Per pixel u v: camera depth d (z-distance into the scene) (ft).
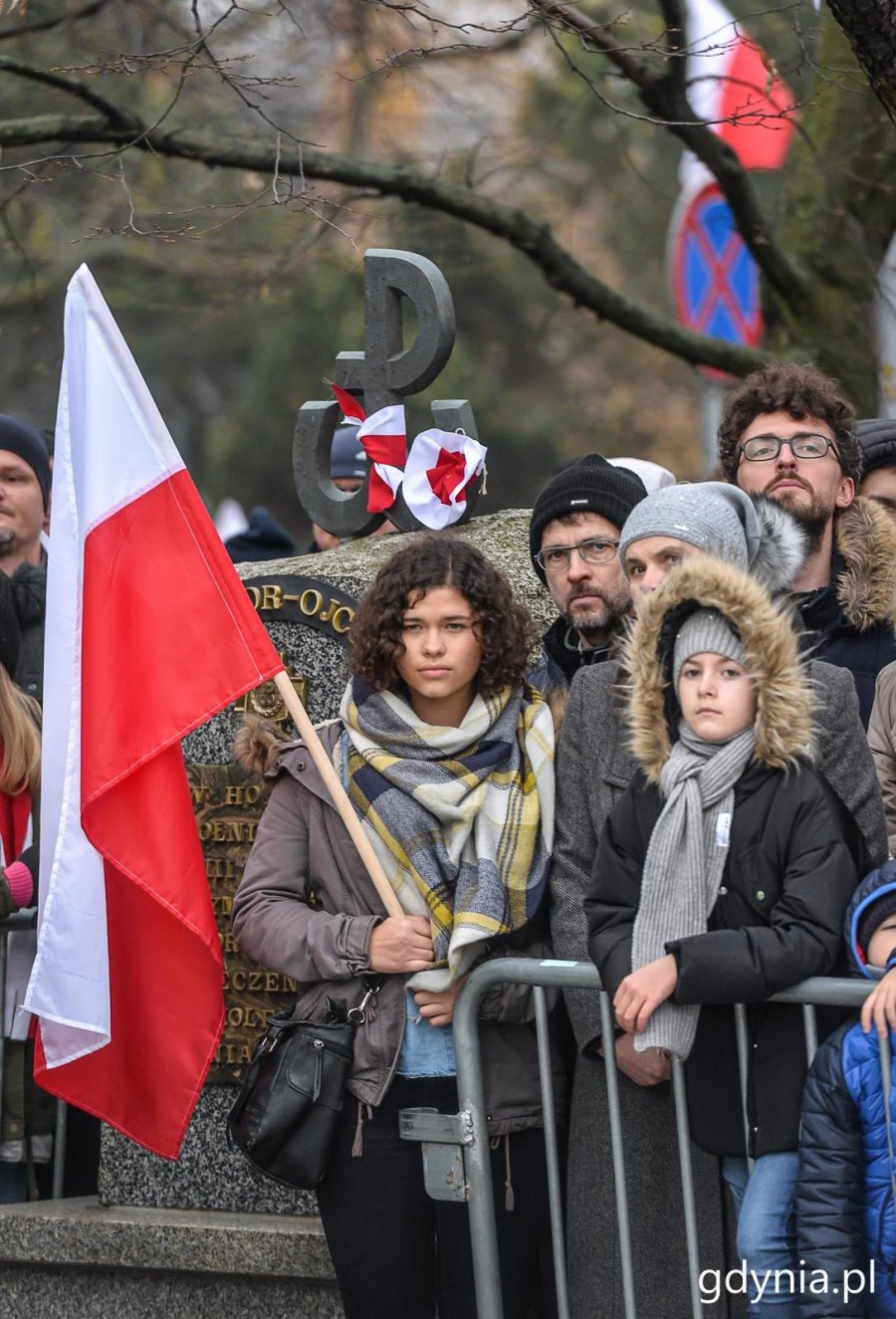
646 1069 36.35
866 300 76.84
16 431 56.39
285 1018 38.29
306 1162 36.81
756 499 39.11
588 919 35.22
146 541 39.65
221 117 84.58
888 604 41.83
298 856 39.06
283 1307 44.50
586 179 137.90
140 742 38.88
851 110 75.51
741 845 33.86
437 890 37.09
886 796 40.70
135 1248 45.32
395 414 49.34
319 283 149.79
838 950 32.96
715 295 79.36
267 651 39.09
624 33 78.38
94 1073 41.06
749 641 33.63
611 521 41.68
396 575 37.63
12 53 83.25
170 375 179.93
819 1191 32.24
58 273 98.17
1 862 47.93
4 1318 47.24
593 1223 37.32
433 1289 38.24
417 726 37.88
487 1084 37.37
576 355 179.52
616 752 37.55
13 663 49.39
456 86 114.73
